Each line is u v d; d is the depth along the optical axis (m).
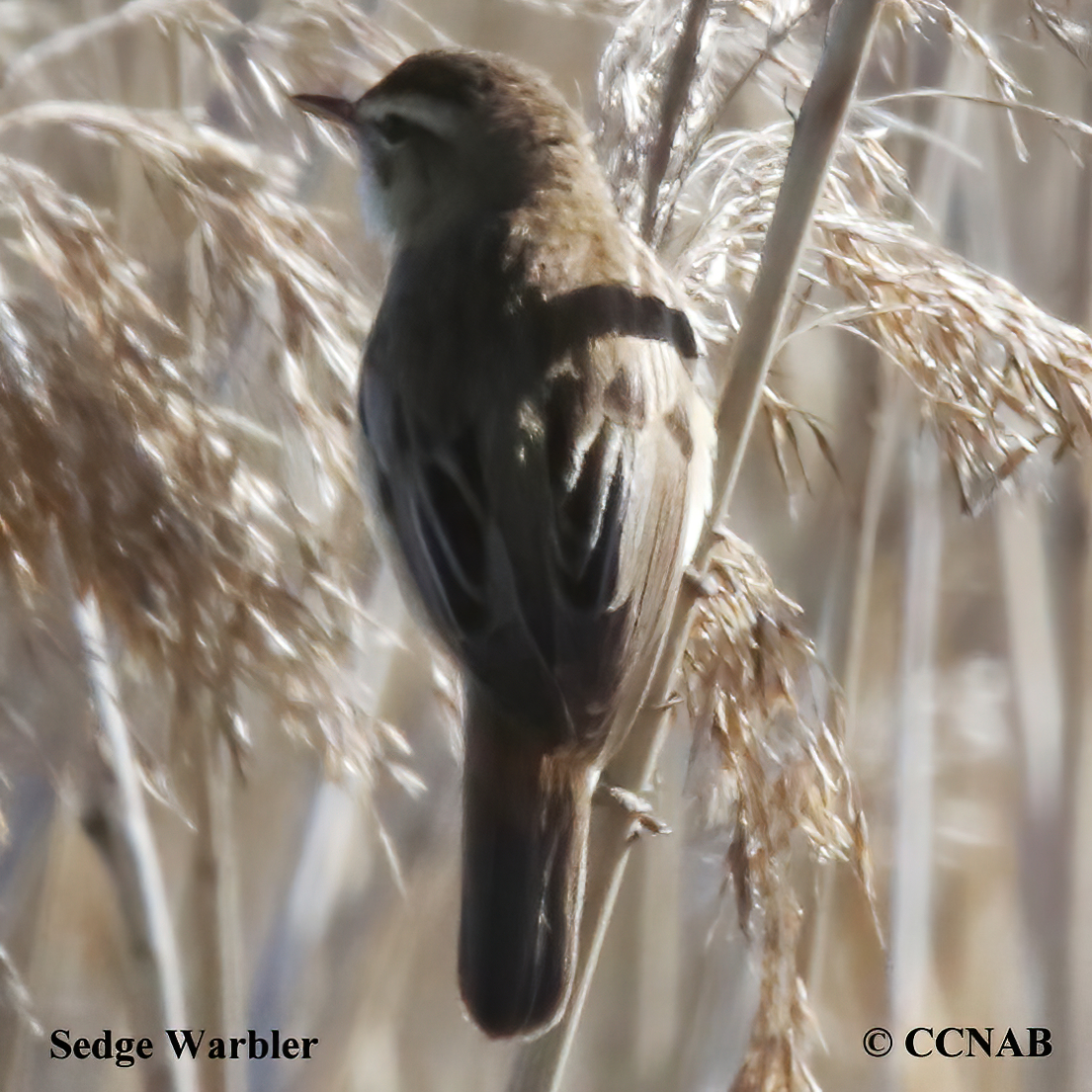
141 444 3.51
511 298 3.54
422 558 3.53
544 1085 3.52
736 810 3.53
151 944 3.55
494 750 3.51
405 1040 3.66
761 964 3.53
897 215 3.56
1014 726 3.66
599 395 3.53
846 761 3.53
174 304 3.53
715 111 3.54
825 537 3.63
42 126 3.55
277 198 3.53
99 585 3.51
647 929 3.65
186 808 3.56
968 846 3.69
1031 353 3.53
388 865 3.63
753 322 3.52
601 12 3.56
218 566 3.51
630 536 3.52
